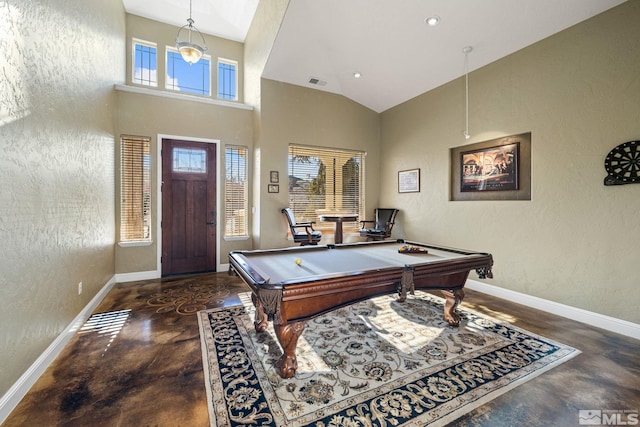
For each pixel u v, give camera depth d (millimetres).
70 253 2516
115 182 4230
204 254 4879
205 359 2180
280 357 2203
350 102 5496
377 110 5734
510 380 1919
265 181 4793
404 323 2826
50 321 2125
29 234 1863
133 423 1548
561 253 3061
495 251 3713
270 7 4176
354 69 4605
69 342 2432
